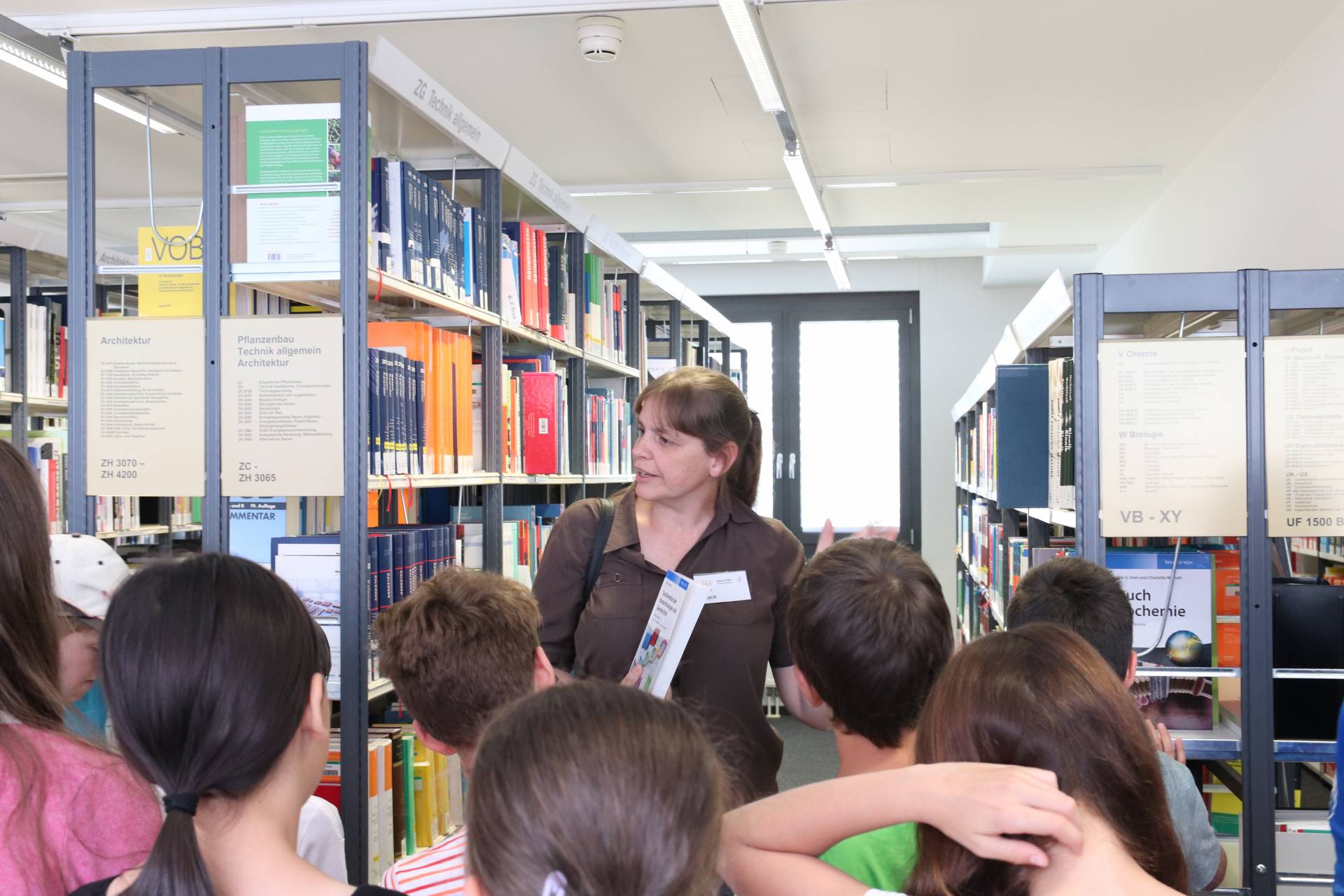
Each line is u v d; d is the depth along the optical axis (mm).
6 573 1045
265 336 2266
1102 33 4402
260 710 893
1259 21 4258
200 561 949
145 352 2303
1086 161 6273
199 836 917
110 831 1022
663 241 8750
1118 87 5039
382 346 2750
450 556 2850
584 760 656
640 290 5363
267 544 2578
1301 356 2471
